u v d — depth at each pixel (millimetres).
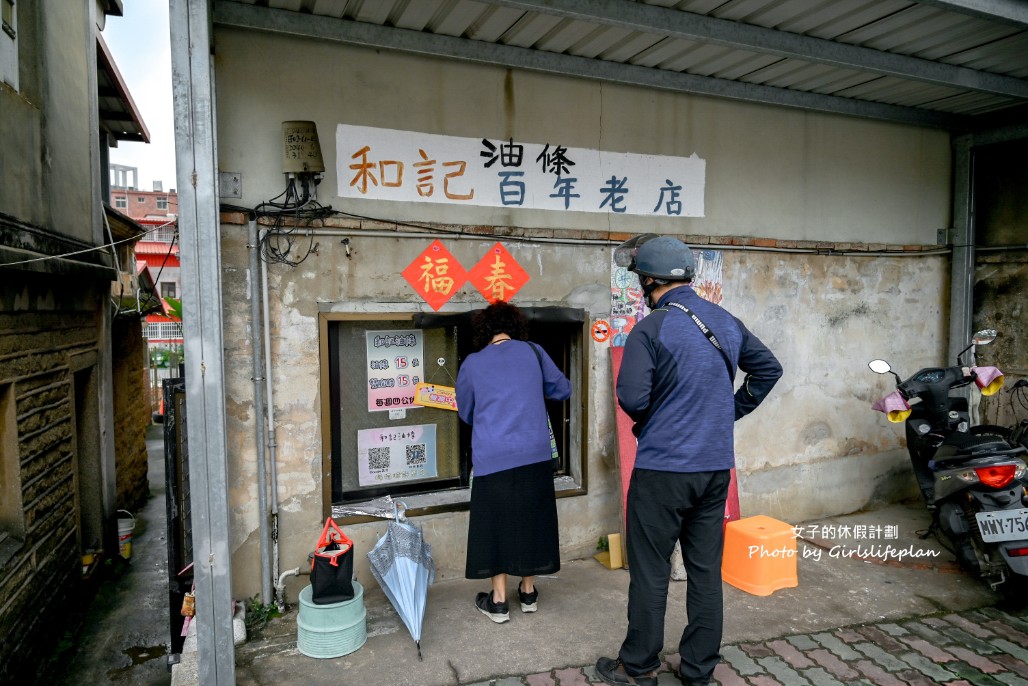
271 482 3496
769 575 3717
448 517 3871
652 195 4312
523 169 3949
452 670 2953
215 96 3211
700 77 4262
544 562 3326
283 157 3375
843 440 5070
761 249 4637
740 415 3002
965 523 3648
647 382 2598
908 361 5336
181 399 3256
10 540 3764
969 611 3516
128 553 5891
